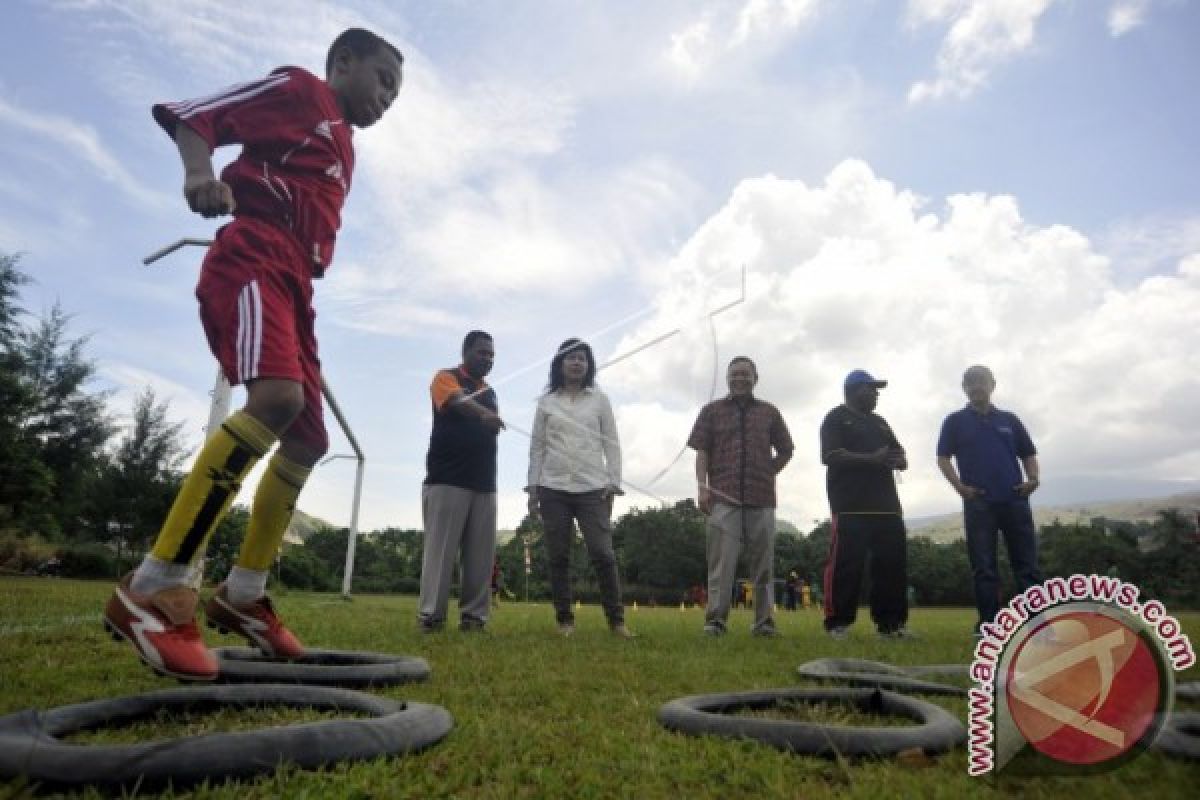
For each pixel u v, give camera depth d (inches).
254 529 106.3
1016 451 225.6
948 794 56.2
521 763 65.9
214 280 89.2
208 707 82.1
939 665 144.9
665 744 72.8
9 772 53.1
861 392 240.2
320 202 96.5
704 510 226.1
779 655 155.9
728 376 232.1
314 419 104.7
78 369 1332.4
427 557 196.9
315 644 154.3
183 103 87.7
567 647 158.1
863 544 226.1
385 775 59.6
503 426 192.2
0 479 956.6
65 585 496.4
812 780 61.7
